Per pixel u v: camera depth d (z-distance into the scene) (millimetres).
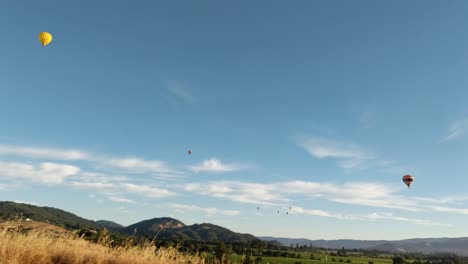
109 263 12344
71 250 12234
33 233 12492
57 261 11492
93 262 11883
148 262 12820
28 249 11211
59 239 12859
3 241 11055
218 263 14547
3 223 12938
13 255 10516
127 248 13812
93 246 13430
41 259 10953
